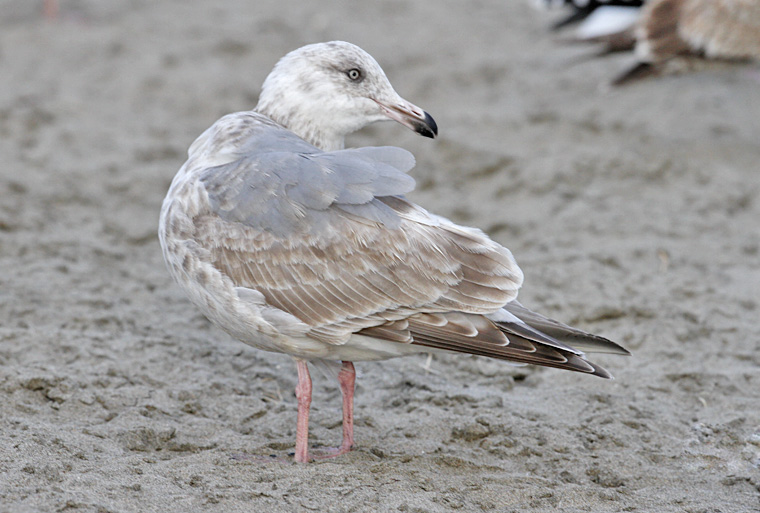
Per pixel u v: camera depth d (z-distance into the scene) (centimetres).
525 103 2033
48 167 1641
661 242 1445
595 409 992
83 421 912
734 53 1750
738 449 927
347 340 823
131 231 1459
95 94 2003
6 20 2456
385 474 836
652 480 869
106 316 1152
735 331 1178
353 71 916
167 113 1938
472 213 1554
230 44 2294
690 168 1711
